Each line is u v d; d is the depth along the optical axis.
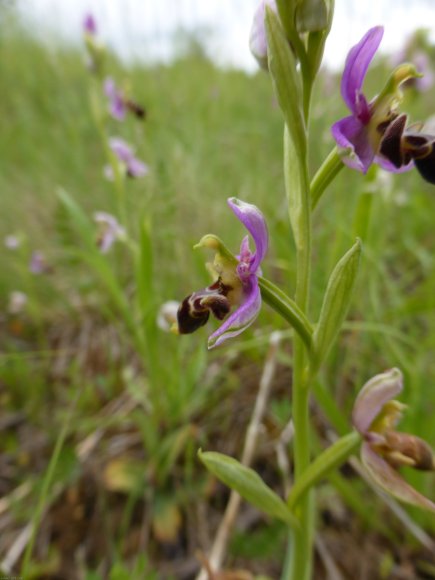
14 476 0.12
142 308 0.11
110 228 0.13
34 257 0.16
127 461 0.11
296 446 0.07
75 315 0.16
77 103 0.26
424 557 0.09
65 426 0.08
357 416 0.07
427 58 0.19
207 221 0.16
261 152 0.20
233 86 0.30
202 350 0.12
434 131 0.07
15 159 0.25
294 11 0.06
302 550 0.07
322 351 0.06
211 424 0.12
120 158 0.14
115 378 0.14
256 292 0.06
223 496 0.11
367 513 0.10
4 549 0.10
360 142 0.06
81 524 0.11
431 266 0.14
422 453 0.07
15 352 0.15
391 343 0.11
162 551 0.10
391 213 0.16
